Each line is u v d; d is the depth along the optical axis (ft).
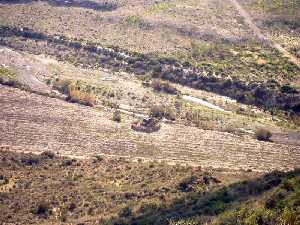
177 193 278.87
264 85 422.00
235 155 340.18
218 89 430.61
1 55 465.06
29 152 330.54
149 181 297.12
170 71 453.17
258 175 301.84
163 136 359.46
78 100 398.01
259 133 361.92
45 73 444.14
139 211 257.55
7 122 359.87
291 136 366.22
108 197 282.15
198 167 317.83
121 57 476.13
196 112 395.75
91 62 474.08
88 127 363.15
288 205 192.85
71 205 276.21
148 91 427.33
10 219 264.31
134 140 352.28
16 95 396.37
